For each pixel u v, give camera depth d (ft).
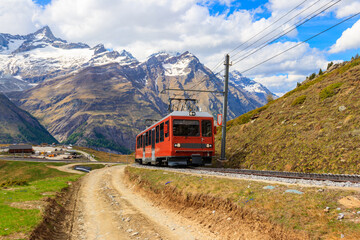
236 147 117.80
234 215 34.32
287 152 86.28
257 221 30.22
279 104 133.18
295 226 25.79
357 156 64.90
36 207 45.29
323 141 79.97
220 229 34.06
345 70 117.70
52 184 89.04
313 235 23.61
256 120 130.31
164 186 59.00
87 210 55.88
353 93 93.35
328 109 96.32
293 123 102.27
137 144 144.97
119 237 37.22
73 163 429.79
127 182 102.73
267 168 85.76
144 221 44.24
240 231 31.09
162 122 85.92
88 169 343.26
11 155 575.38
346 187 32.40
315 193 30.76
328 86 107.86
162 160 87.86
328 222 24.29
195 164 80.28
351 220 23.32
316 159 74.18
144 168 104.99
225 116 98.94
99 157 612.70
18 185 86.02
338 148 72.33
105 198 71.20
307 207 27.73
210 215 38.37
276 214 28.89
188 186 49.93
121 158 624.59
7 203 47.50
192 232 36.17
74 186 100.42
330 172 66.33
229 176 54.80
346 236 21.70
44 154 611.88
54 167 360.69
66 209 55.57
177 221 42.24
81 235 38.50
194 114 80.43
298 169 75.31
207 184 47.16
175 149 76.89
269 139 101.96
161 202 54.95
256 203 32.76
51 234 36.91
